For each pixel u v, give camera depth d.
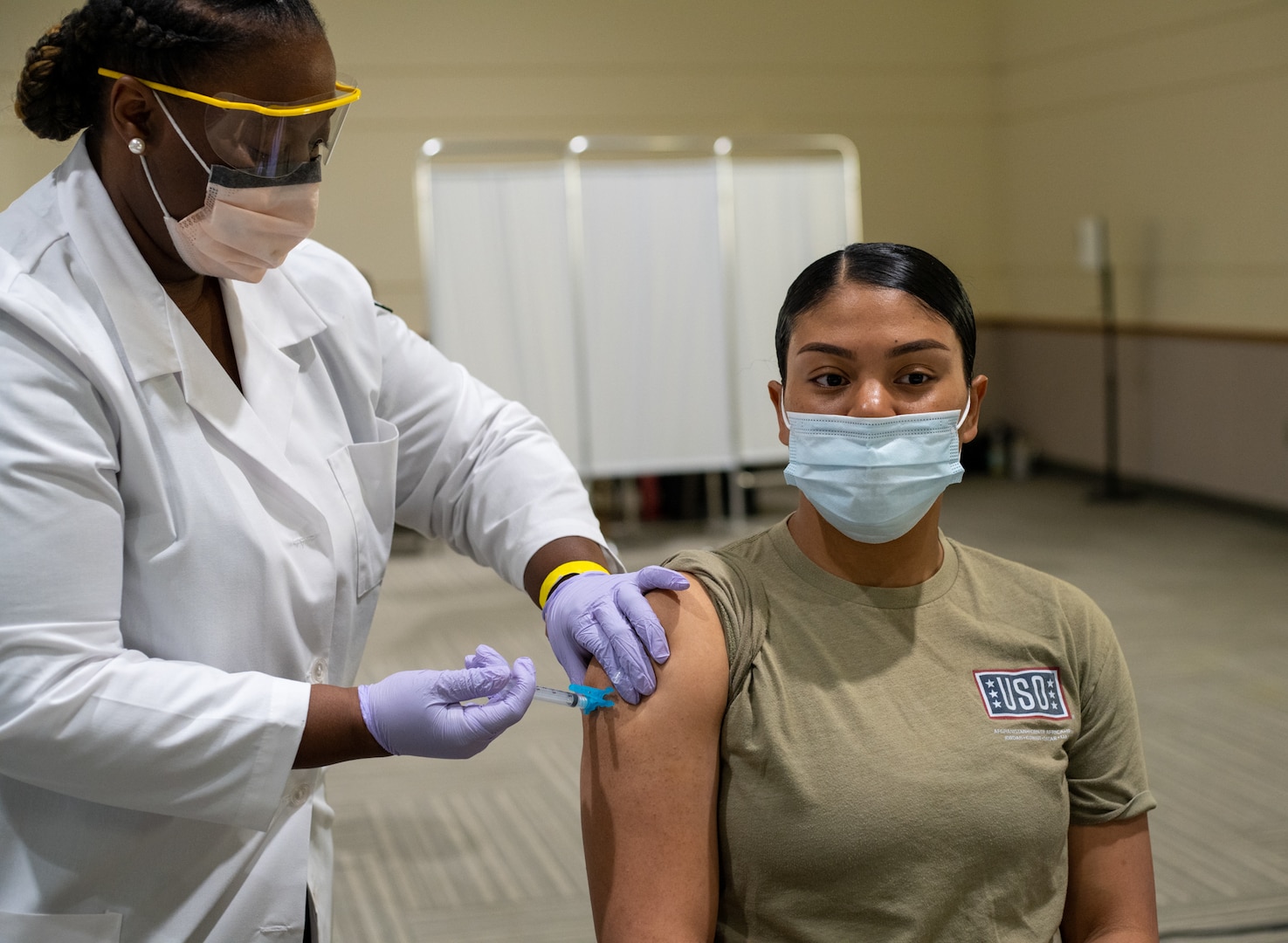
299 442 1.25
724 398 5.45
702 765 0.99
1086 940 1.08
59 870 1.12
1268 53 5.47
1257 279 5.68
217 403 1.16
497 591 4.93
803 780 0.98
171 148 1.06
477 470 1.43
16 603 0.99
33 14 4.02
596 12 6.91
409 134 6.74
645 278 5.32
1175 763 3.01
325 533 1.23
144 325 1.12
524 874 2.57
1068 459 7.28
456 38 6.74
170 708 1.03
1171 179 6.20
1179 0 6.01
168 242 1.13
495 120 6.85
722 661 1.02
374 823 2.84
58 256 1.11
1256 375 5.73
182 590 1.12
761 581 1.07
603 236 5.27
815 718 1.00
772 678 1.02
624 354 5.34
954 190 7.59
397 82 6.70
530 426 1.49
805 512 1.09
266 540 1.16
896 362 1.03
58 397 1.04
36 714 0.99
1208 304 6.03
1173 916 2.32
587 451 5.33
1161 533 5.59
